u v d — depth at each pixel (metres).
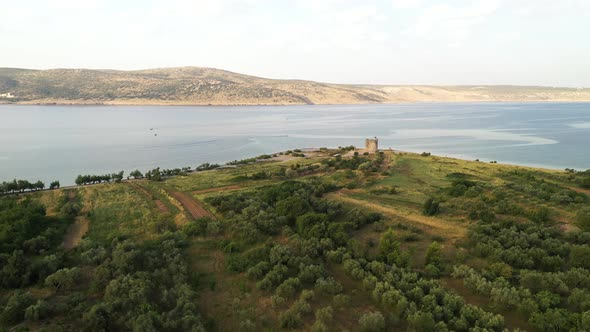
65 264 40.56
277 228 51.03
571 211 53.53
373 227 51.41
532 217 50.72
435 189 72.06
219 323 31.45
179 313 31.44
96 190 72.12
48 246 45.34
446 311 30.27
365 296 34.78
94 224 54.22
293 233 49.59
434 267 37.72
